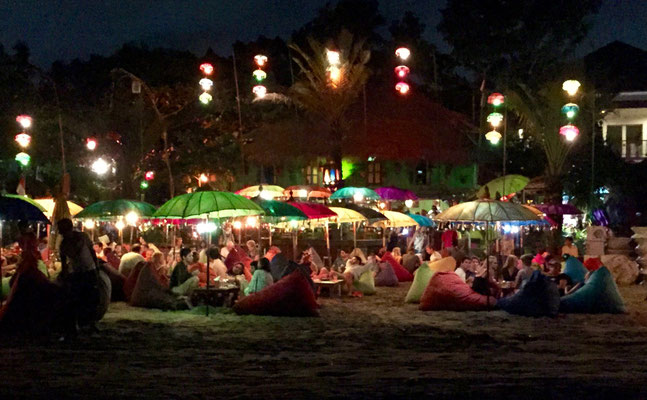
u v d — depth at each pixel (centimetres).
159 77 3478
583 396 671
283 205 1686
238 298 1509
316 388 697
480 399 656
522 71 3438
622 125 3638
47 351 927
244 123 3481
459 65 3709
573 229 3030
